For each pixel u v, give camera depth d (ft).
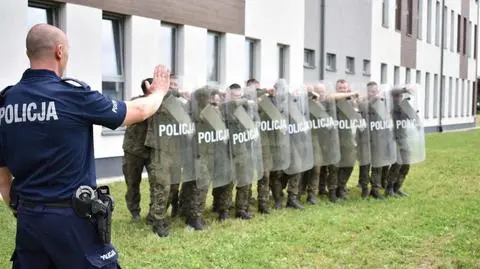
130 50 35.42
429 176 37.09
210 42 43.32
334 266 17.49
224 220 23.13
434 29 95.61
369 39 70.38
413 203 27.66
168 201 22.02
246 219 23.49
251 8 46.78
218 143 21.70
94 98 8.84
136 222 22.30
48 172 8.64
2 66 28.04
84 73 32.27
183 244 19.44
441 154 50.90
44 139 8.57
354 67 66.74
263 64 48.80
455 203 27.66
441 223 23.11
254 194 29.45
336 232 21.56
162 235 20.49
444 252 18.95
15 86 8.90
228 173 22.08
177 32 39.60
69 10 31.35
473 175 37.81
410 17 85.20
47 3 30.91
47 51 8.86
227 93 22.36
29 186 8.75
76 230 8.65
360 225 22.59
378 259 18.22
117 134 34.83
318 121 26.55
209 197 28.81
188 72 39.91
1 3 27.89
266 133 24.48
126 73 35.68
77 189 8.70
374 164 28.45
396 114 28.94
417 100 29.50
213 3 42.14
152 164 20.65
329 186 28.12
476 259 18.08
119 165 35.12
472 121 121.80
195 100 21.16
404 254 18.83
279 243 19.84
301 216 24.18
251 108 22.97
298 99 25.38
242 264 17.39
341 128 27.53
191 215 21.71
